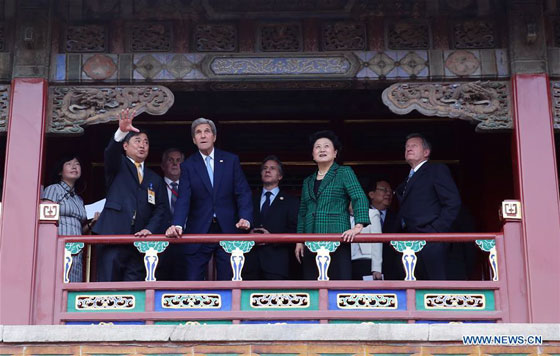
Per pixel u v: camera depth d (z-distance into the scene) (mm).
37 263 12305
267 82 13406
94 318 12031
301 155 16766
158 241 12312
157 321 11984
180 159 14094
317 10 13664
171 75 13375
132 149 13047
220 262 12938
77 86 13320
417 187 12953
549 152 12844
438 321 12000
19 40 13328
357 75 13367
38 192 12695
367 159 16703
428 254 12539
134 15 13609
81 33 13539
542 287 12164
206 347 11438
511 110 13195
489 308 12148
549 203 12578
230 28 13617
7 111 13109
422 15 13633
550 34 13445
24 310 12078
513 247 12375
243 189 13062
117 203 12797
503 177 16078
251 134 16750
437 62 13391
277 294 12117
